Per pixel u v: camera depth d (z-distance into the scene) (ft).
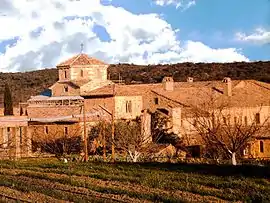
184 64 561.02
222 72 513.04
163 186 90.22
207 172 106.01
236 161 141.08
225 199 78.89
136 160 164.55
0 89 456.04
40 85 469.98
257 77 463.83
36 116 242.17
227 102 235.40
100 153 212.64
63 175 108.58
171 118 229.86
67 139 224.12
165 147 196.13
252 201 76.74
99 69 296.71
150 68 553.64
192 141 206.39
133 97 249.34
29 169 121.80
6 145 211.00
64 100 271.28
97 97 248.11
